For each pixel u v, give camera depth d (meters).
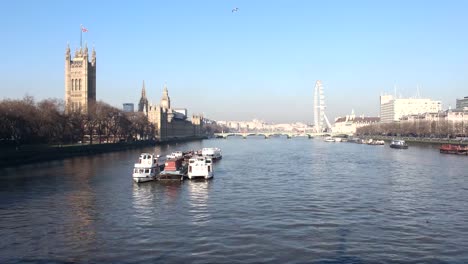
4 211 82.50
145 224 72.12
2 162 159.75
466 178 126.19
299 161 190.62
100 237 64.75
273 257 55.62
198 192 103.31
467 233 66.38
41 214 80.00
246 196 97.19
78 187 111.25
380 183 116.50
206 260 54.66
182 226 70.56
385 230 67.81
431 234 65.75
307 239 63.03
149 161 125.56
